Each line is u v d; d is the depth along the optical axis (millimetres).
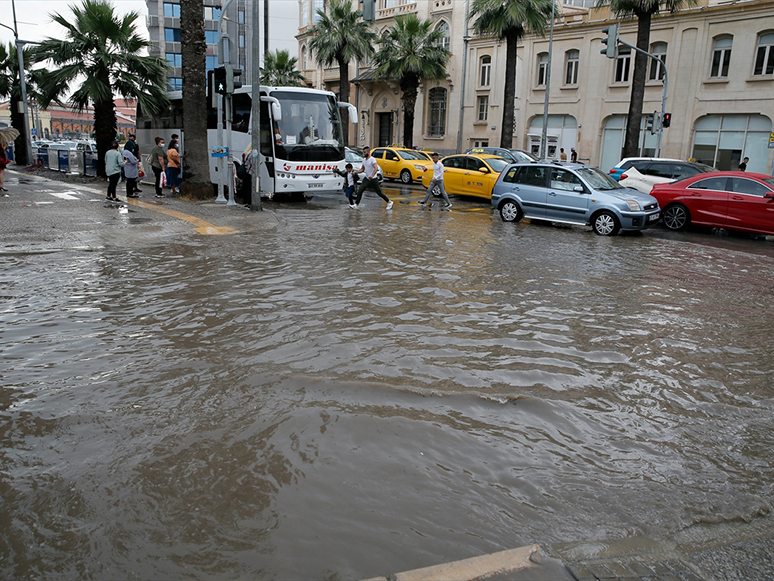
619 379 4977
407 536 2867
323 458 3568
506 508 3135
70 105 23375
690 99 29656
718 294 8078
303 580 2543
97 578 2527
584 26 32875
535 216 14789
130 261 8992
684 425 4191
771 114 27234
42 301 6770
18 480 3258
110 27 20703
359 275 8438
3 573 2541
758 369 5301
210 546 2754
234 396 4379
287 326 6047
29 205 14406
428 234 12539
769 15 26781
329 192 18031
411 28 35188
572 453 3756
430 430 3961
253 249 10195
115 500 3096
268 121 17422
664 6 29812
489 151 25891
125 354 5195
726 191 14234
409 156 26766
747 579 2631
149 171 22828
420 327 6160
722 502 3273
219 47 16078
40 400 4258
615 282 8648
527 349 5633
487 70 38312
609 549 2820
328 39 34875
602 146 33406
